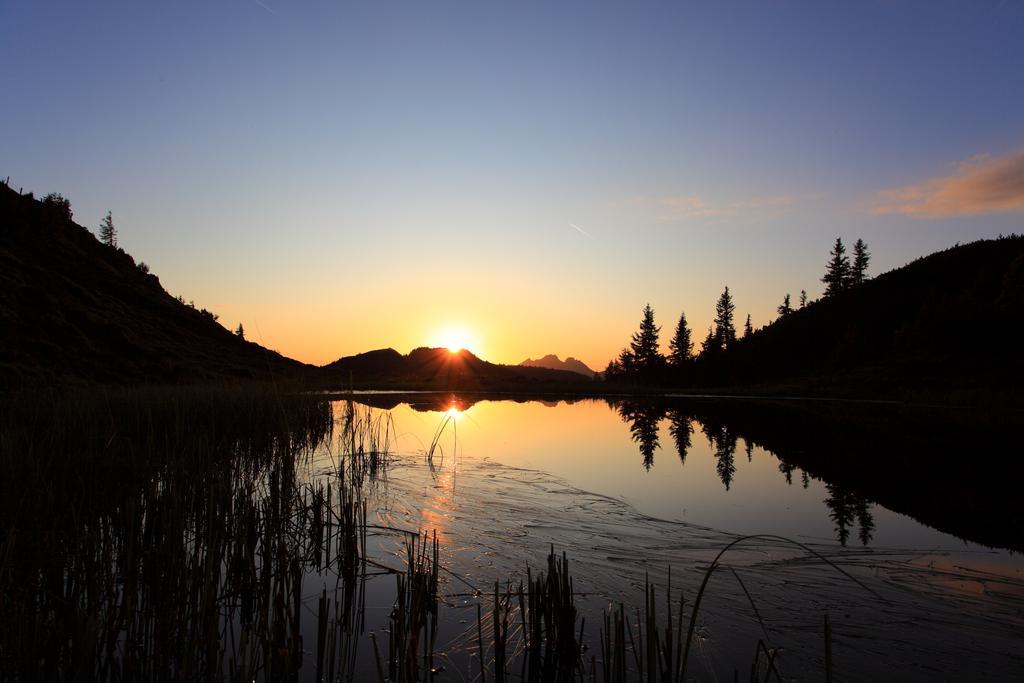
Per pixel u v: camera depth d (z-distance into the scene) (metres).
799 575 6.47
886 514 9.05
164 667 4.25
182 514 6.23
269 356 47.78
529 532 8.06
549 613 4.59
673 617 5.50
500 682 4.44
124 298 41.28
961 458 14.61
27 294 28.05
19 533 5.34
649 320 106.12
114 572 6.02
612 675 4.48
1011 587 6.16
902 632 5.19
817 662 4.71
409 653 4.02
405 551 7.28
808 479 11.70
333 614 5.59
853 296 76.06
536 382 60.72
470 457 14.05
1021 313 51.50
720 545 7.52
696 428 21.69
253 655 4.32
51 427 9.25
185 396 15.42
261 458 11.48
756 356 74.38
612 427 21.86
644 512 9.09
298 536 7.30
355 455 12.02
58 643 3.88
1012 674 4.56
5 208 40.84
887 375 50.66
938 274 71.25
